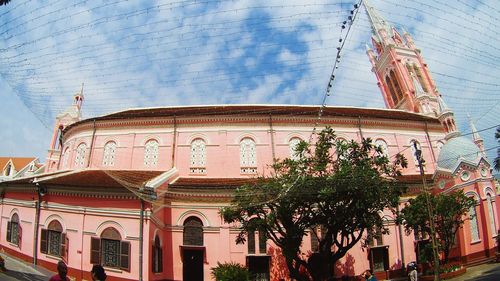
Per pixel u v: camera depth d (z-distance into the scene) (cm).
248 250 2772
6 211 2973
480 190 3419
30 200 2758
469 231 3316
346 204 2222
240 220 2323
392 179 2433
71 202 2583
